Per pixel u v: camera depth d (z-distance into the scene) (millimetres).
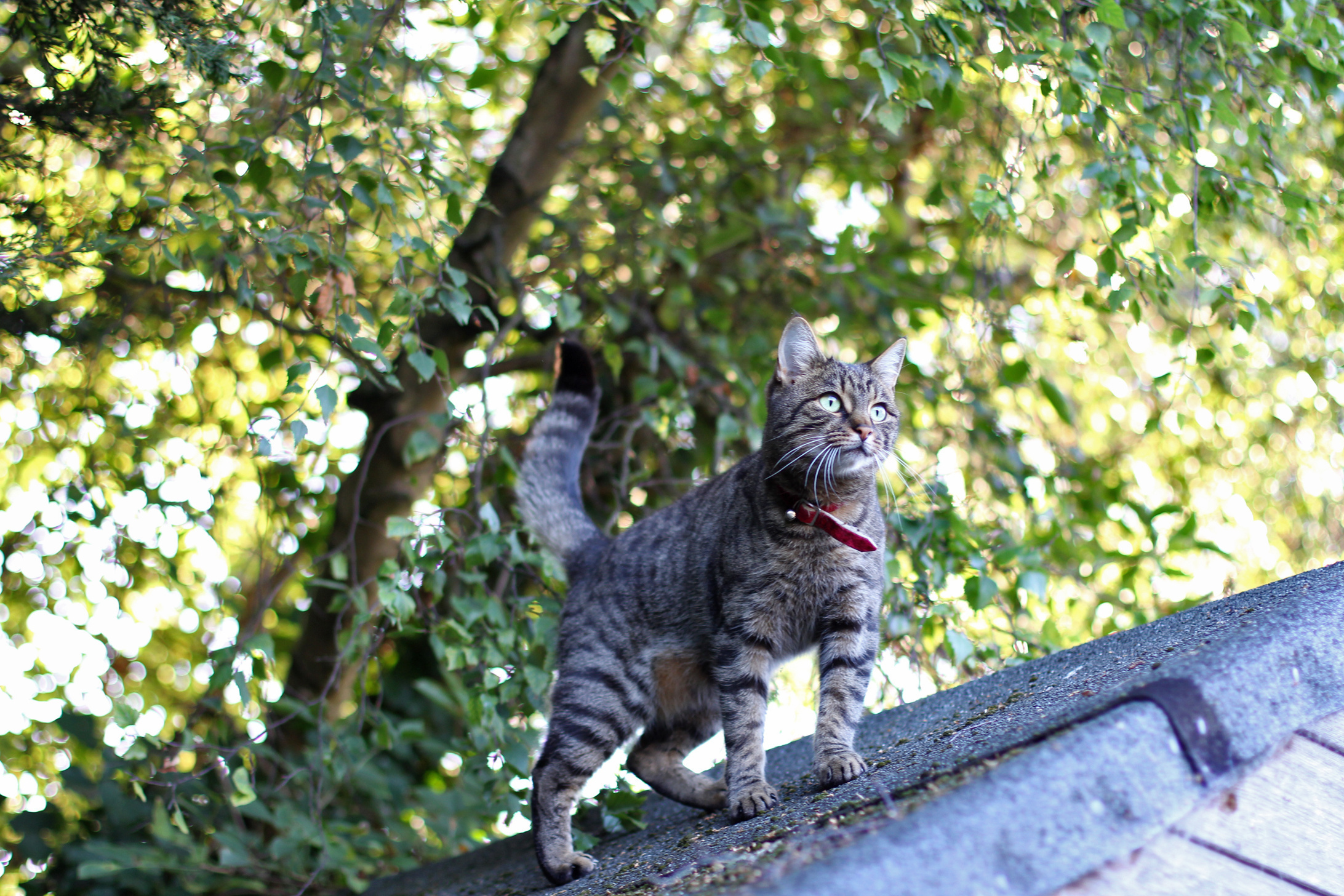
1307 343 6145
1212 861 1909
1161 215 4852
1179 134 4285
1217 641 2314
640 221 6176
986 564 4711
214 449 4836
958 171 6359
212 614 5375
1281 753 2090
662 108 6773
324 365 4371
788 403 3730
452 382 4312
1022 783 1725
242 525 6098
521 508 4531
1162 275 4395
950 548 4734
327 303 4445
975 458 5695
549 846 3648
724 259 6539
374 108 4199
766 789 3246
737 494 3805
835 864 1571
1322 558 6613
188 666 6285
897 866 1562
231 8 4418
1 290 4457
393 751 6004
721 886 2002
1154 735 1890
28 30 3836
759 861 2131
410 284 4586
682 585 3879
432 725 6258
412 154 4602
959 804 1680
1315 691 2166
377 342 4047
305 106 4133
